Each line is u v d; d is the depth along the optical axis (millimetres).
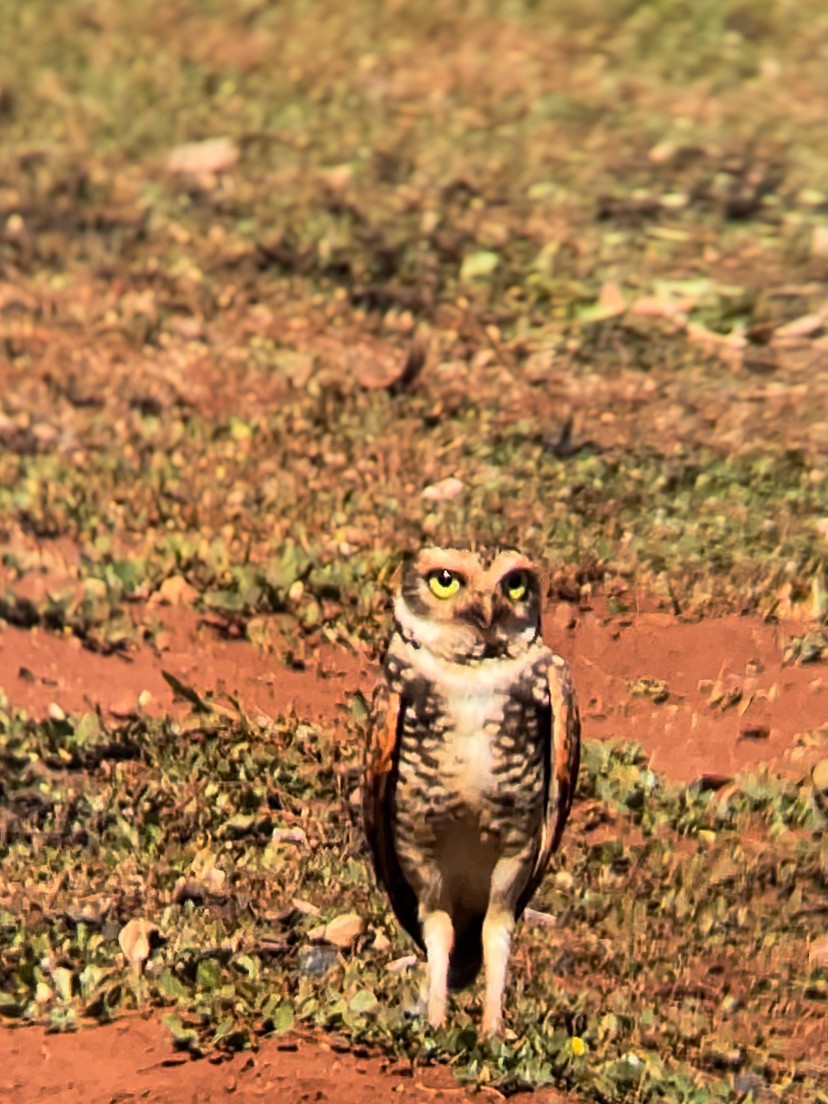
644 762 11328
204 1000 9453
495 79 24125
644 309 17781
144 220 20250
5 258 19484
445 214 19984
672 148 21797
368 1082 8906
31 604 13227
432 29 26094
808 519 14047
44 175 21391
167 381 16875
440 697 8695
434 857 9094
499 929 9188
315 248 19297
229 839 10703
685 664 12305
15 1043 9195
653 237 19438
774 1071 9164
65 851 10555
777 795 10945
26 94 24109
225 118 23062
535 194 20516
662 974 9773
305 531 14086
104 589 13391
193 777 11156
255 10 27031
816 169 21359
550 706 8844
